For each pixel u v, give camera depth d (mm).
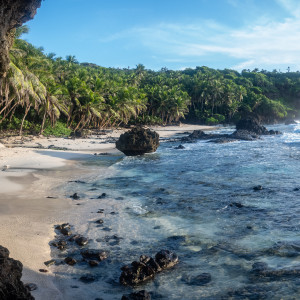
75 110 62531
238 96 124438
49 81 49438
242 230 11242
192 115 120250
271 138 53469
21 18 6711
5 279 4906
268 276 7863
